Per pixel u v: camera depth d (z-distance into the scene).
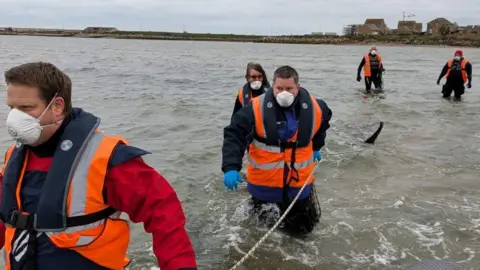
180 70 29.47
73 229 1.98
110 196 2.04
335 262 4.48
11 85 1.93
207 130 10.26
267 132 4.56
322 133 4.93
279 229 5.02
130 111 12.73
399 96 17.27
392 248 4.77
